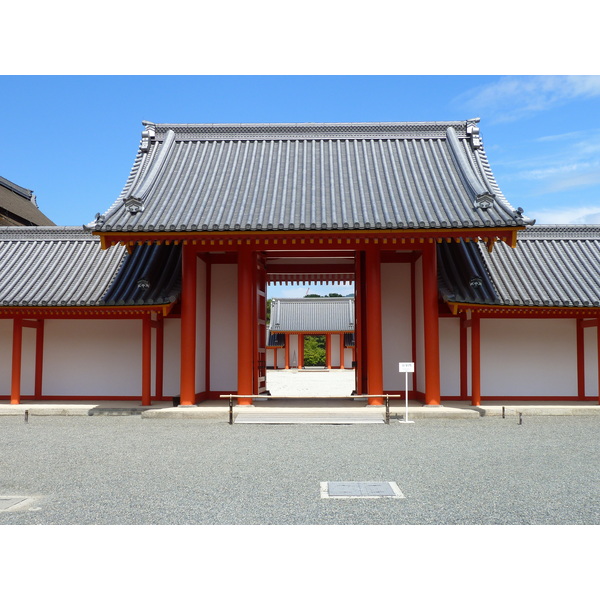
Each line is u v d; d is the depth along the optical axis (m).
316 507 7.08
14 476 8.70
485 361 17.66
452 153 17.83
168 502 7.30
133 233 14.66
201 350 17.72
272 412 14.61
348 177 16.80
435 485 8.09
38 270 18.08
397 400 17.62
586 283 16.73
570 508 7.02
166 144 18.50
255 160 18.06
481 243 18.31
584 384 17.50
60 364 18.27
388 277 18.44
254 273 16.38
